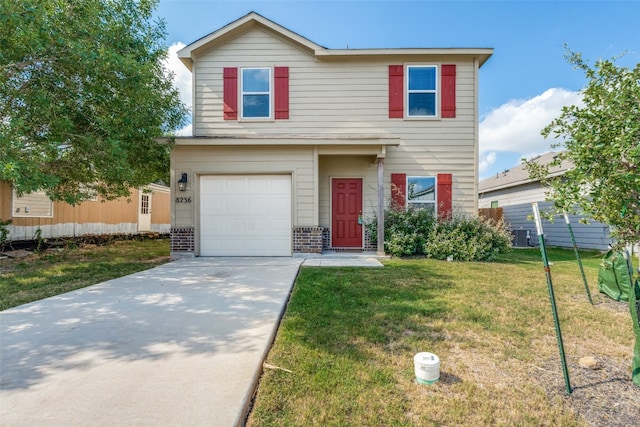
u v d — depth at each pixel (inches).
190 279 221.3
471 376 97.7
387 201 365.7
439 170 368.8
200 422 74.0
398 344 117.0
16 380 91.8
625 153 102.3
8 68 219.1
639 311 101.9
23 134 223.6
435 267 264.1
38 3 200.1
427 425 76.3
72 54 216.2
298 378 94.0
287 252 326.3
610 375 99.4
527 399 87.0
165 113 372.5
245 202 328.5
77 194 290.4
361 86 374.0
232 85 374.3
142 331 128.0
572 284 211.2
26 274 245.0
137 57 284.7
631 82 106.3
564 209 118.0
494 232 322.0
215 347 113.3
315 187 322.7
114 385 89.1
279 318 144.9
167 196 717.3
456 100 369.7
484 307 159.3
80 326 133.4
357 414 79.4
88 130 257.4
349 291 185.5
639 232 107.2
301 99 375.2
